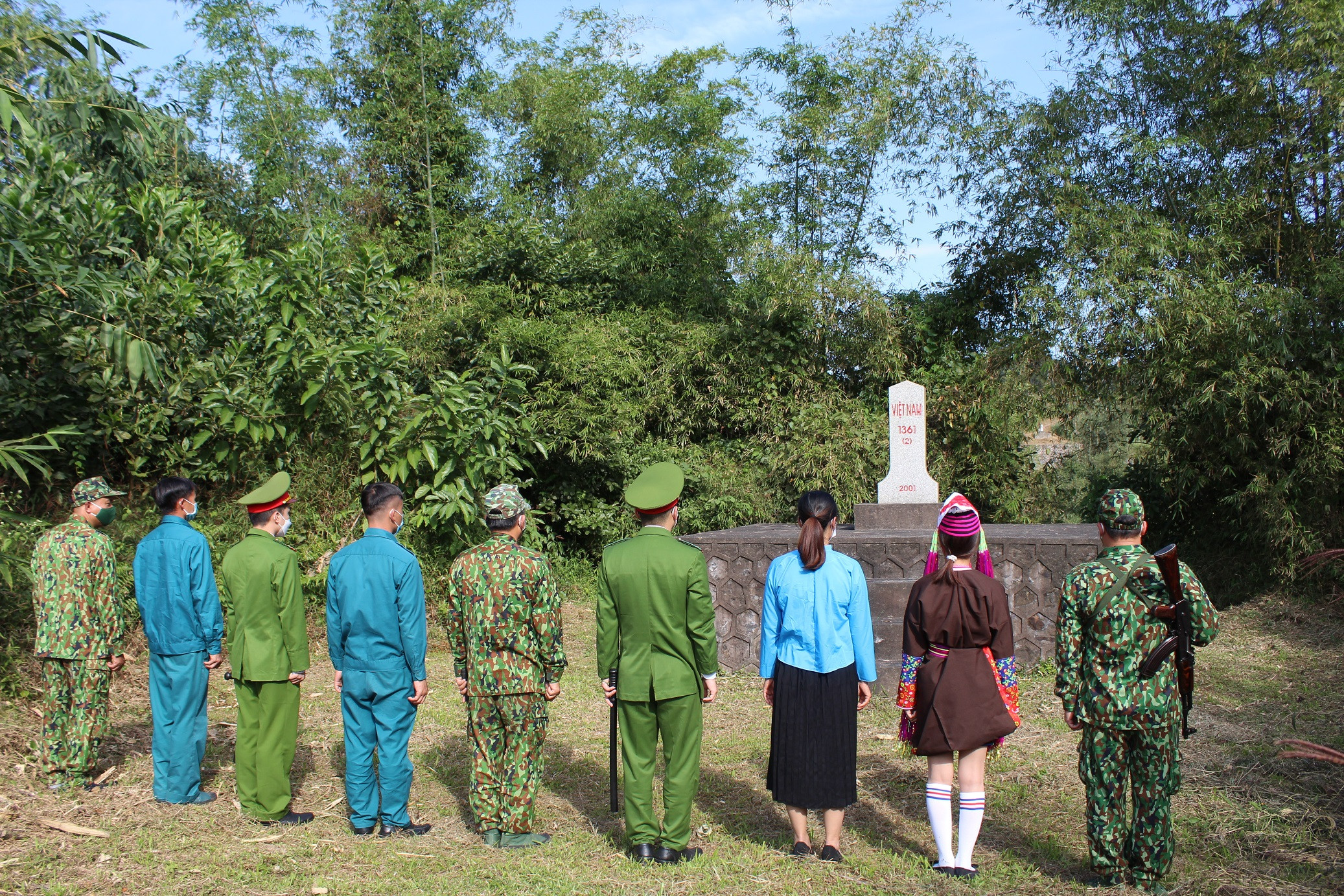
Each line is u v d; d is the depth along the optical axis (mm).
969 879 3740
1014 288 11922
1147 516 11328
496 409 8586
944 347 11922
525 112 12867
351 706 4289
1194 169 9836
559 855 4078
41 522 6414
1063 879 3758
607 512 10852
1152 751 3551
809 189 11867
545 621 4164
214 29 11625
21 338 6918
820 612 3936
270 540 4473
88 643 4664
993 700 3754
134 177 8445
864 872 3844
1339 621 8180
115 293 6746
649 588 3996
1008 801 4609
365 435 8172
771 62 11656
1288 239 9555
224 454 7797
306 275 7895
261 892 3701
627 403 10484
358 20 12336
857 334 11570
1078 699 3678
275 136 11859
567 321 10406
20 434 7293
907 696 3871
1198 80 9547
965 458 11633
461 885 3773
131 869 3871
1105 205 10195
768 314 11320
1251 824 4156
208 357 7891
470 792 4258
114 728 5672
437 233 12398
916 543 6820
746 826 4430
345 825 4418
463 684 4266
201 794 4684
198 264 7777
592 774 5195
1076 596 3650
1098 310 9344
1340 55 8391
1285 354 8523
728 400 11891
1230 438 9172
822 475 10898
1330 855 3840
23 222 6223
